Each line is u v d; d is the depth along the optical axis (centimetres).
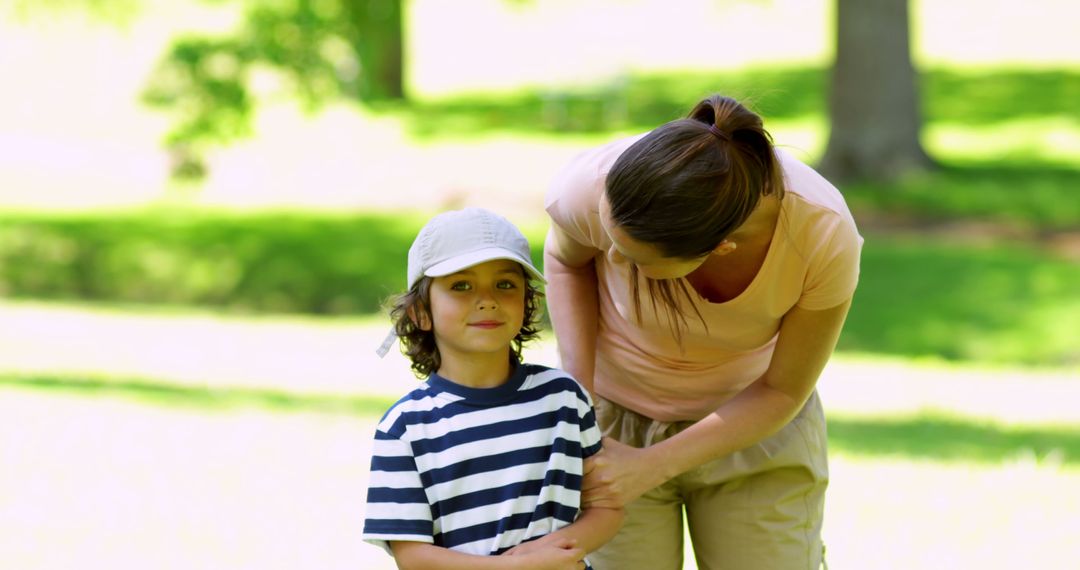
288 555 711
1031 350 1850
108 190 2969
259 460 913
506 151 3186
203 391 1233
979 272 2116
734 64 3956
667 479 438
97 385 1233
